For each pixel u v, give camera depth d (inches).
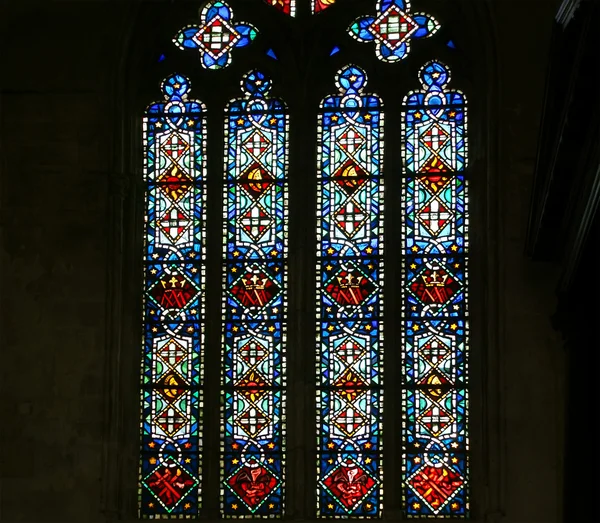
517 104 639.1
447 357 641.0
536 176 537.3
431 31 681.0
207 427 644.7
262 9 689.6
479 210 643.5
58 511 621.9
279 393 645.9
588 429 545.6
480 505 617.9
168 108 684.7
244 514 634.8
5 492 624.7
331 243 658.8
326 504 632.4
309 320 649.6
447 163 661.9
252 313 655.1
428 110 670.5
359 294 651.5
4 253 650.2
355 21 685.9
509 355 615.2
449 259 650.8
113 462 629.0
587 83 445.1
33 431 631.2
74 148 660.1
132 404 647.8
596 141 450.6
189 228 668.7
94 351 639.1
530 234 588.1
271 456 639.1
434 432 634.2
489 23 651.5
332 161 668.7
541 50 644.1
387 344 643.5
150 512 638.5
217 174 673.0
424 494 629.0
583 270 540.7
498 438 609.0
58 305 644.1
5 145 661.3
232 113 680.4
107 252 649.0
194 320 657.0
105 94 665.6
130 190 666.2
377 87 676.1
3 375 637.3
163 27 691.4
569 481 544.4
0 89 666.2
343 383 643.5
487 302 626.5
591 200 473.1
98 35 672.4
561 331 569.0
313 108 677.3
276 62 684.7
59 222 652.7
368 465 634.2
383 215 659.4
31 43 671.8
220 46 690.2
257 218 666.2
